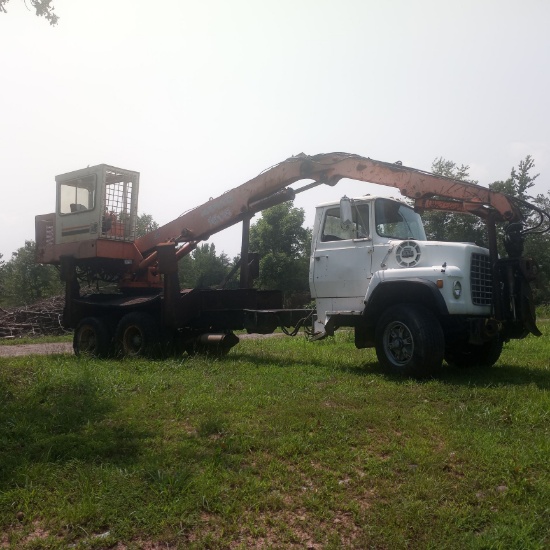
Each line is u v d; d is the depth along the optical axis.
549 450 4.65
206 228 11.20
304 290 43.81
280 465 4.36
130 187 11.84
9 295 53.09
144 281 11.70
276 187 10.39
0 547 3.22
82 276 12.15
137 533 3.41
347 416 5.56
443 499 3.91
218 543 3.32
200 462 4.39
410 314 7.59
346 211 8.32
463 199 8.24
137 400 6.34
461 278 7.60
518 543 3.34
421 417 5.60
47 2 10.52
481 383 7.19
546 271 32.59
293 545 3.35
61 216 11.88
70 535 3.35
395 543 3.36
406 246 8.09
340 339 14.36
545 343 12.51
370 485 4.11
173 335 10.59
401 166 8.94
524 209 8.81
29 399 6.36
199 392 6.68
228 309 10.32
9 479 4.02
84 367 8.02
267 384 7.12
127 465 4.29
